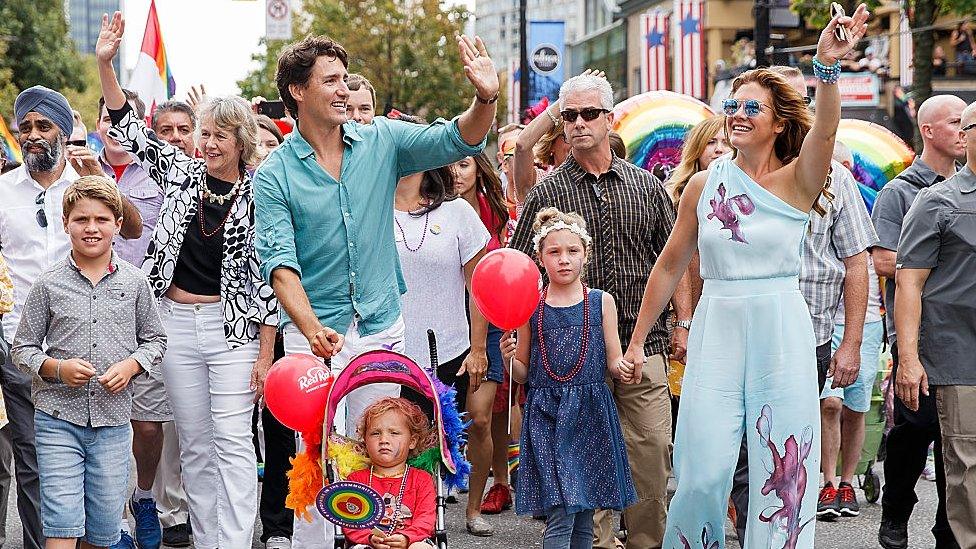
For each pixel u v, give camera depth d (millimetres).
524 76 40656
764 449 7324
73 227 8250
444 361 10383
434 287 10305
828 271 9586
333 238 7547
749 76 7297
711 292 7484
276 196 7500
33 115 9641
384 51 56625
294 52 7414
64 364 8102
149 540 10117
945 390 8523
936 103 10219
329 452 7336
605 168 9523
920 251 8586
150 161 9188
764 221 7277
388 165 7719
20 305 9773
